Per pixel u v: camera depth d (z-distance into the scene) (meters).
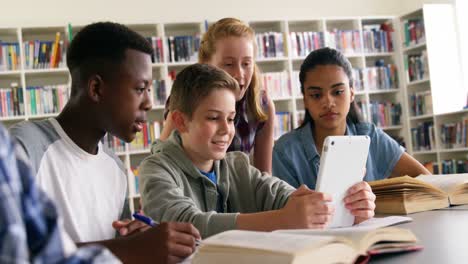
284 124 5.54
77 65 1.18
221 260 0.78
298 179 1.99
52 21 5.26
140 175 1.42
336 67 1.93
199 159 1.46
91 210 1.26
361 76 5.86
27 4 5.21
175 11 5.61
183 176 1.43
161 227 0.96
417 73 5.84
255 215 1.17
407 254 0.86
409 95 5.91
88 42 1.16
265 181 1.54
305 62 1.98
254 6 5.86
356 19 5.91
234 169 1.57
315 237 0.77
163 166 1.40
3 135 0.36
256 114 2.12
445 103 5.67
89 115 1.21
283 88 5.56
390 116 5.93
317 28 5.88
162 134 1.97
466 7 5.68
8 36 5.16
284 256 0.69
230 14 5.78
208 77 1.42
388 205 1.53
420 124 5.81
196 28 5.59
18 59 4.94
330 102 1.92
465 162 5.33
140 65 1.18
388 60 6.14
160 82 5.25
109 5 5.42
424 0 6.06
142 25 5.30
